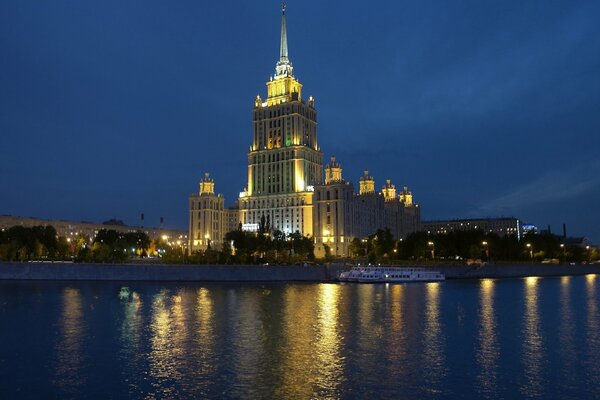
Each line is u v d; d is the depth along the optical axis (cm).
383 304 10200
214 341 6481
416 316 8588
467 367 5316
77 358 5622
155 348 6084
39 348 6072
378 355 5794
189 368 5234
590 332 7219
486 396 4450
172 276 15350
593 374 5097
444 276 18612
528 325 7775
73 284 13875
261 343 6369
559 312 9206
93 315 8419
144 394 4466
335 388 4628
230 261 17800
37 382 4775
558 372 5162
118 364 5378
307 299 10975
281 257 19212
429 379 4903
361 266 18250
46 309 9012
